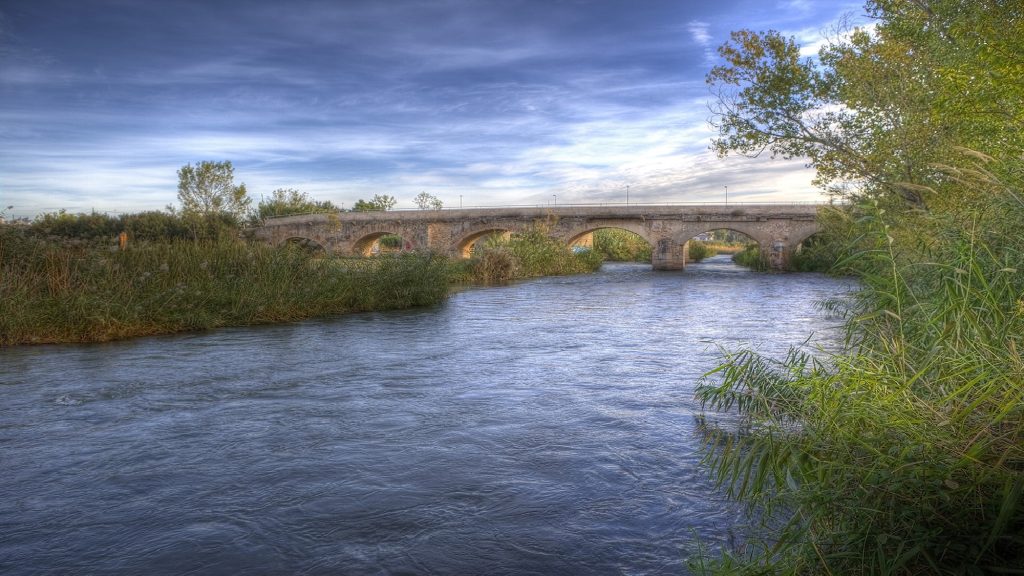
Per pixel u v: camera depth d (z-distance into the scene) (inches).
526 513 158.1
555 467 191.0
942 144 424.5
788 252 1615.4
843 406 125.3
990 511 93.0
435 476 183.5
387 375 327.0
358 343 434.3
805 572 106.7
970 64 341.4
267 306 561.0
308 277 639.1
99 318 445.1
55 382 307.9
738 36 554.3
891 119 497.4
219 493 170.7
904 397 115.6
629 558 135.0
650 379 317.1
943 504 97.7
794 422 176.9
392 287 700.0
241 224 2126.0
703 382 307.0
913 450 102.8
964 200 222.5
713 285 1080.2
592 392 289.0
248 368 344.2
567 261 1503.4
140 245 573.6
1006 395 96.7
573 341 445.7
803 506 115.0
